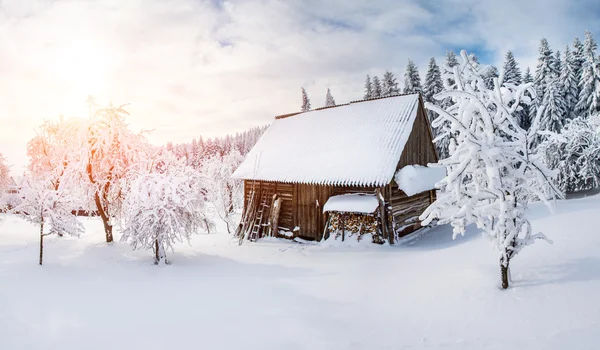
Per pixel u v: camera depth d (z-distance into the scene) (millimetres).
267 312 6711
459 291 6664
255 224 19234
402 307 6406
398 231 15695
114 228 20484
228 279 9312
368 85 48188
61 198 11555
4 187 22719
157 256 11422
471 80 7680
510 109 6586
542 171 6254
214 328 6066
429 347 4941
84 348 5434
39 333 5922
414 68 39031
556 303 5547
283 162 19000
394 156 15133
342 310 6578
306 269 10266
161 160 15969
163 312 6855
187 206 11781
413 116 16859
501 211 6270
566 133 22109
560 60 39125
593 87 32125
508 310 5621
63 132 15336
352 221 15688
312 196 17531
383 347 5082
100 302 7434
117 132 15203
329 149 17750
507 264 6480
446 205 6801
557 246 8172
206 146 86625
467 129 6363
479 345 4816
